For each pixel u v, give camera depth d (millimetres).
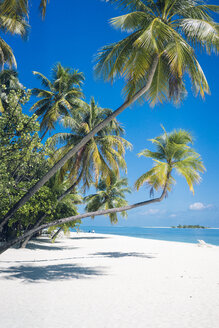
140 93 9508
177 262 15094
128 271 12000
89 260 15305
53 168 9359
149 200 12383
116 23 10102
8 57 14242
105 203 38156
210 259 16734
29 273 11062
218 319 5934
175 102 10656
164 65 10562
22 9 10523
